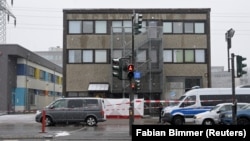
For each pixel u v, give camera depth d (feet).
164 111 149.18
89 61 225.97
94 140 96.27
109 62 225.76
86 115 146.61
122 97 219.20
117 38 220.43
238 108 124.67
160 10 227.61
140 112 186.80
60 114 146.51
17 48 269.44
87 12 227.20
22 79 288.10
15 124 159.43
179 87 225.97
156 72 217.56
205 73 226.38
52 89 392.06
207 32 228.02
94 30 227.40
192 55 227.40
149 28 218.79
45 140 96.99
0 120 188.14
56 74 416.67
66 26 227.20
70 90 224.94
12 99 278.67
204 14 228.43
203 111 146.30
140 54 217.77
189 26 228.63
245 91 153.28
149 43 217.56
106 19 227.20
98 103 148.25
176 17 228.22
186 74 226.58
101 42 226.58
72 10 227.20
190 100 149.69
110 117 184.44
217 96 151.02
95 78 225.56
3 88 265.95
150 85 216.33
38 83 332.39
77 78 225.56
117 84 216.74
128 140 96.12
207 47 227.40
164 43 227.20
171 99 223.92
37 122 160.76
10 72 273.95
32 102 311.68
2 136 103.24
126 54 215.10
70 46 227.20
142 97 218.18
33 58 313.12
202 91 151.23
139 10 227.61
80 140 96.32
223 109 128.57
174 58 227.20
